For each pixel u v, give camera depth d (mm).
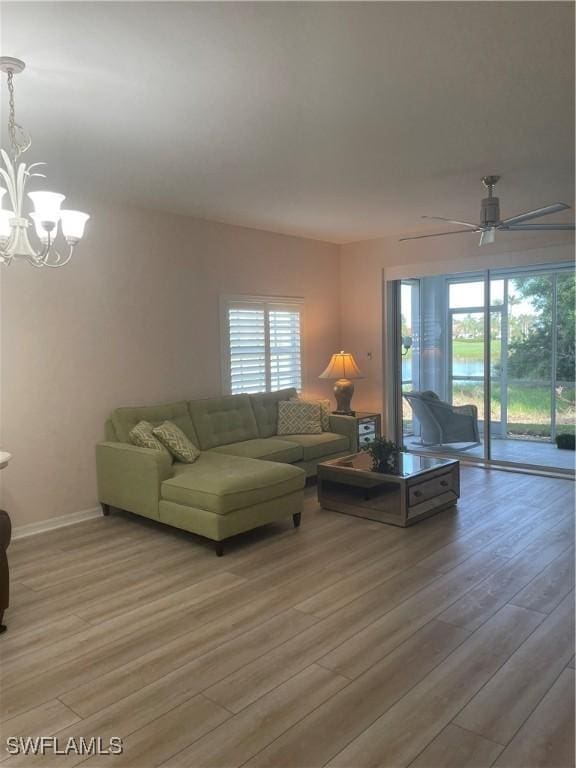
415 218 5785
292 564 3670
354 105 2996
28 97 2826
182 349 5441
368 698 2291
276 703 2273
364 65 2561
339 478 4688
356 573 3504
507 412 6215
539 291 5883
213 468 4332
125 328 4965
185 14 2123
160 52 2406
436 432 6824
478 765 1928
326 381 7188
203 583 3416
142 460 4277
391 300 6965
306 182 4410
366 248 7051
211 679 2445
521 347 6062
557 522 4363
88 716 2227
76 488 4648
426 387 6910
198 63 2512
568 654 2574
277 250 6434
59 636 2832
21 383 4309
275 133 3371
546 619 2891
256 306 6207
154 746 2057
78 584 3434
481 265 6074
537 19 2205
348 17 2168
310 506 4934
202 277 5617
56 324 4496
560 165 4094
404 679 2410
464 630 2799
